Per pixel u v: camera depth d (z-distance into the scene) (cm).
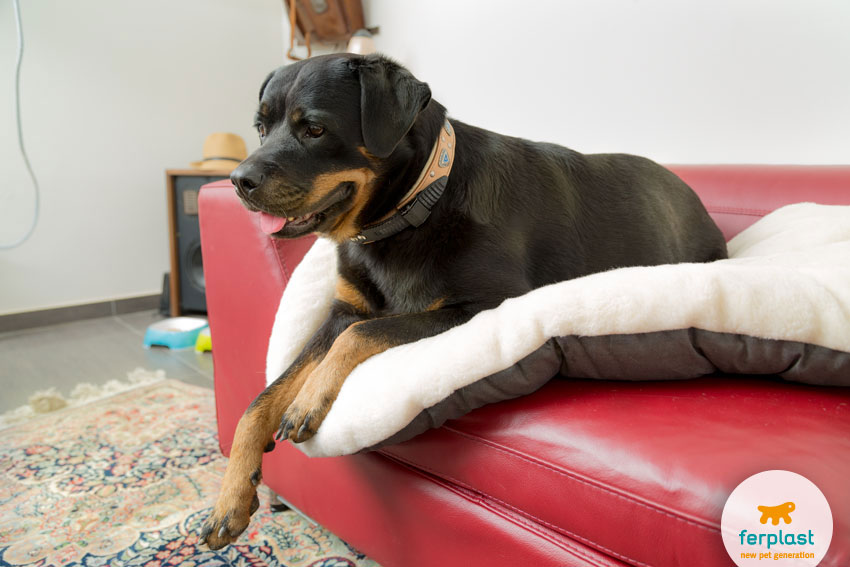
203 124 410
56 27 337
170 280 364
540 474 88
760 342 92
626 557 80
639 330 92
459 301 120
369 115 115
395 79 118
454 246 121
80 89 351
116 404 227
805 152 204
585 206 144
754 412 86
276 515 157
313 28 364
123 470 177
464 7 303
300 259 149
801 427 81
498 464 93
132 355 291
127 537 145
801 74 201
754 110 214
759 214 178
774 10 204
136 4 368
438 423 97
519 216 130
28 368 271
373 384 99
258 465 110
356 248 133
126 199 378
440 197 123
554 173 142
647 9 236
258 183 110
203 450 189
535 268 132
